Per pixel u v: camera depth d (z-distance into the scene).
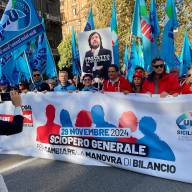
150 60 9.40
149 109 5.38
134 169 5.55
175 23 9.53
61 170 5.83
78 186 5.11
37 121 6.59
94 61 8.41
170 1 9.49
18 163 6.33
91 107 5.95
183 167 5.12
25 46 9.30
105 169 5.76
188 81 6.60
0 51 7.97
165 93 5.29
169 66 9.30
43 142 6.55
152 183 5.11
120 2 19.75
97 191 4.91
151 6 9.93
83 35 8.48
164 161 5.27
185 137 5.10
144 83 6.52
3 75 9.72
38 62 11.32
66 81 7.99
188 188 4.89
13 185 5.27
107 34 8.23
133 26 9.57
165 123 5.25
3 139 7.03
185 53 11.51
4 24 8.01
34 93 6.54
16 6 8.09
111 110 5.75
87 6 24.95
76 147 6.16
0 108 6.88
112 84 7.14
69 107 6.18
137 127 5.51
